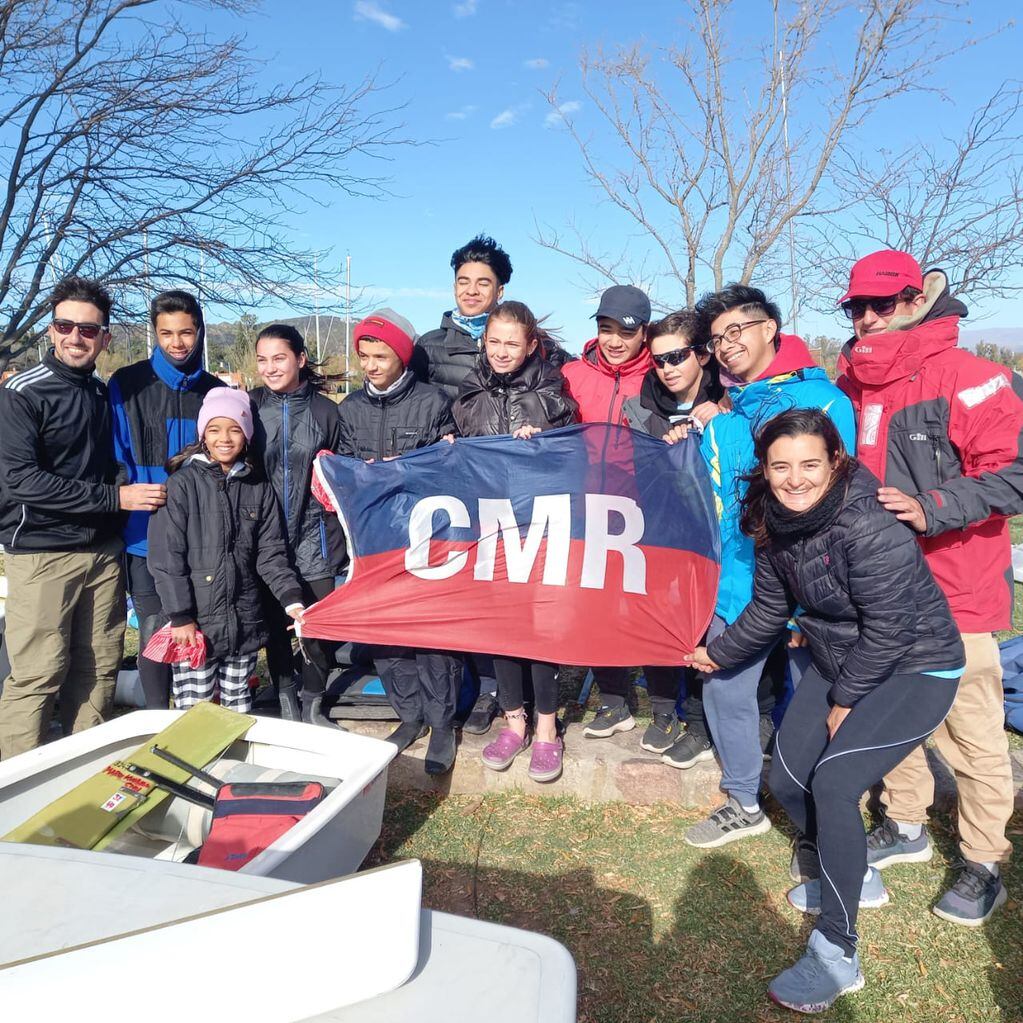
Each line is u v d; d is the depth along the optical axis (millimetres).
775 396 3199
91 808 3080
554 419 3871
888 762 2719
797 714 3029
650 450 3682
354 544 3852
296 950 1279
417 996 1297
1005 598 3057
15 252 7609
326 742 3410
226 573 3773
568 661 3672
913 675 2711
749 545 3398
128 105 7566
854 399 3387
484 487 3775
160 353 4156
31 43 7293
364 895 1328
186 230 7977
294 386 4121
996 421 2873
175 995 1230
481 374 3939
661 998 2770
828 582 2727
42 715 3992
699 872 3406
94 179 7727
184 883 1578
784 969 2863
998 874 3137
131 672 4977
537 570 3723
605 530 3684
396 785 4094
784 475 2629
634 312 3934
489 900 3273
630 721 4184
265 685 5172
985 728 3033
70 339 3758
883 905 3176
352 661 4641
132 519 4172
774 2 7516
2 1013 1200
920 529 2703
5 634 3939
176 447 4203
